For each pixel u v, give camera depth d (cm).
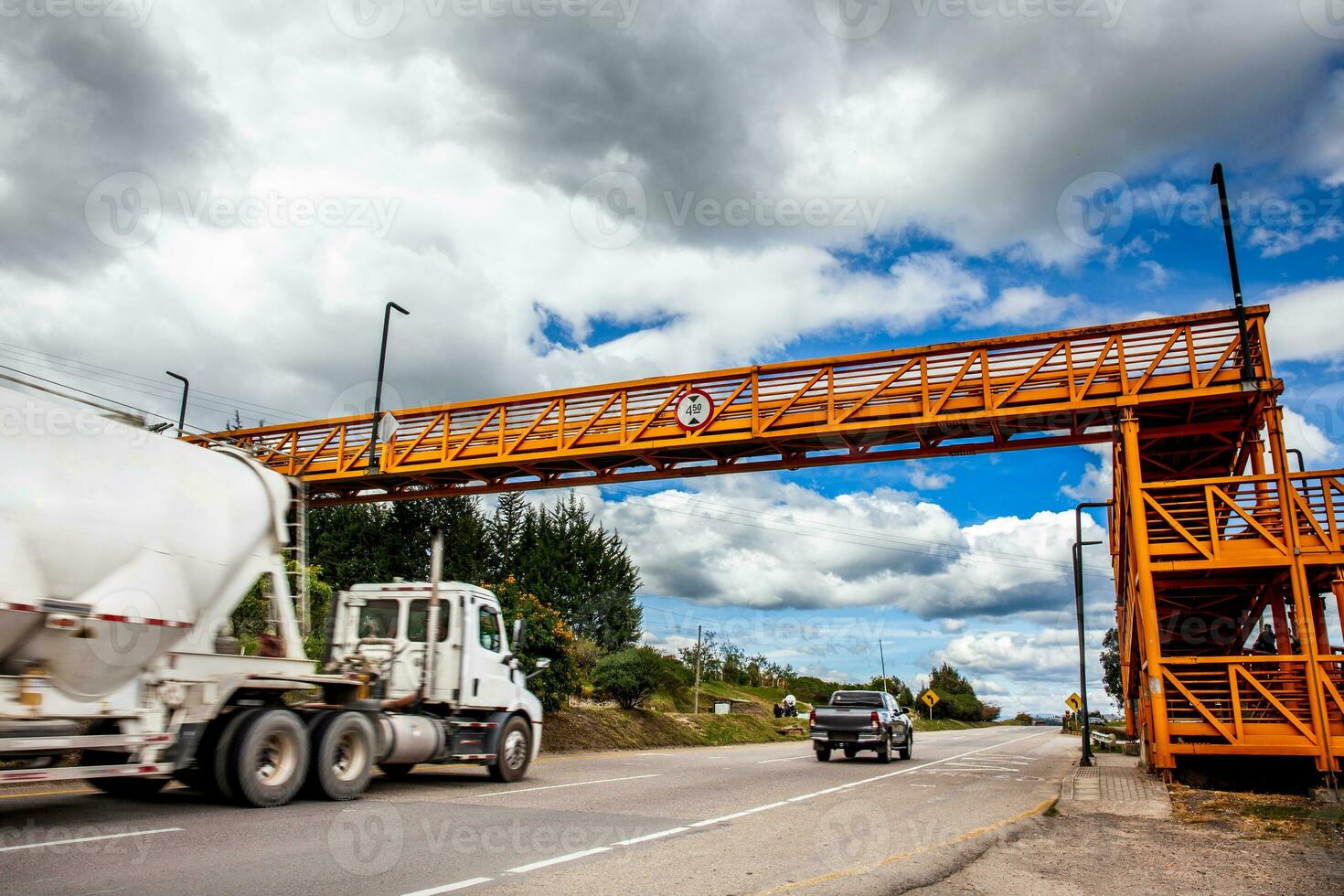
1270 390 1770
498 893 630
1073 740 5188
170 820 889
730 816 1063
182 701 938
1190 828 1087
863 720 2353
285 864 699
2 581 783
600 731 2861
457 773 1602
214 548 988
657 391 2227
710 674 6931
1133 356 1906
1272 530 1780
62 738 827
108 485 885
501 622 1480
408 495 2534
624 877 694
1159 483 1817
